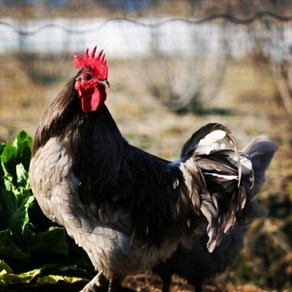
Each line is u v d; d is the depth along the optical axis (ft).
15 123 62.18
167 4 77.87
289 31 59.52
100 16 96.07
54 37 78.28
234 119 64.13
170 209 24.91
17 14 76.43
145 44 83.82
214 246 24.70
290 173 47.37
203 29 68.28
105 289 26.43
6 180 26.71
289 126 55.31
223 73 69.97
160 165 25.26
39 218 26.96
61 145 23.08
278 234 40.45
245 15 58.13
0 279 24.58
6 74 81.87
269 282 38.47
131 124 62.75
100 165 23.27
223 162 24.39
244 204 24.39
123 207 23.84
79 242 24.52
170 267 27.55
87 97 23.17
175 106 69.41
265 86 66.18
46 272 25.91
